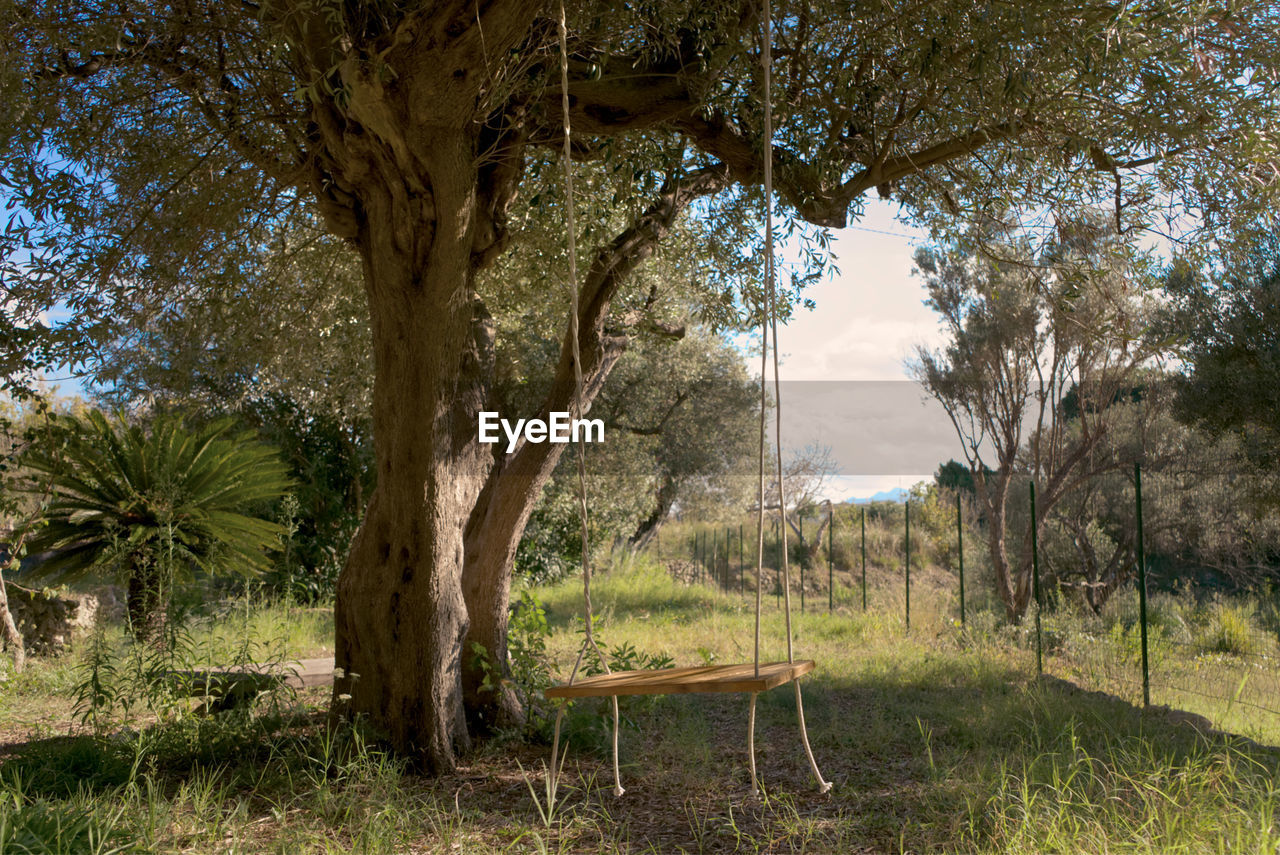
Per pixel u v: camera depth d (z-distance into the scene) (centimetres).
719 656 836
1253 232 438
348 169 399
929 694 630
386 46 337
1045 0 353
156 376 584
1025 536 1153
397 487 430
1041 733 460
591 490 1641
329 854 300
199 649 713
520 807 374
